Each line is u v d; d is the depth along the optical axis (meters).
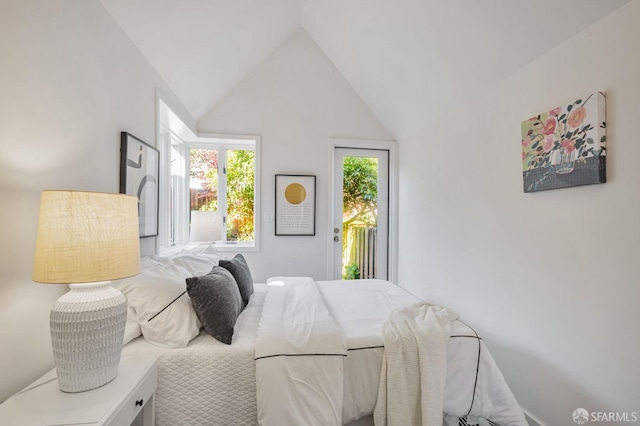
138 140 1.73
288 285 2.24
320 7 2.69
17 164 0.98
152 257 1.83
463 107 2.26
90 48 1.33
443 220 2.54
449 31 1.90
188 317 1.36
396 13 2.11
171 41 1.91
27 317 1.03
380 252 3.54
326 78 3.28
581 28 1.33
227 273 1.69
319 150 3.28
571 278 1.41
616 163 1.21
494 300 1.93
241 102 3.13
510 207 1.79
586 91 1.32
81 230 0.94
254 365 1.29
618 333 1.21
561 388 1.45
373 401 1.31
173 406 1.24
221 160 3.31
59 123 1.15
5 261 0.94
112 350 1.01
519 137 1.72
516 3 1.47
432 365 1.29
